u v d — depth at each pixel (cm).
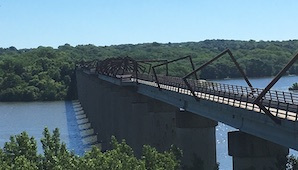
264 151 4994
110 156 4578
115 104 11400
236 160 5106
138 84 9581
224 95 5575
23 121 17500
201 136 7200
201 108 6066
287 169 5078
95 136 13588
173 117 9475
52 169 4300
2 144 12544
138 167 4662
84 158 4441
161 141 9400
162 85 8381
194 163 7169
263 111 4106
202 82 6925
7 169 4016
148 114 9506
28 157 4519
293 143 3806
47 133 4816
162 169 4844
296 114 3753
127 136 9788
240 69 5962
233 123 4988
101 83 13838
